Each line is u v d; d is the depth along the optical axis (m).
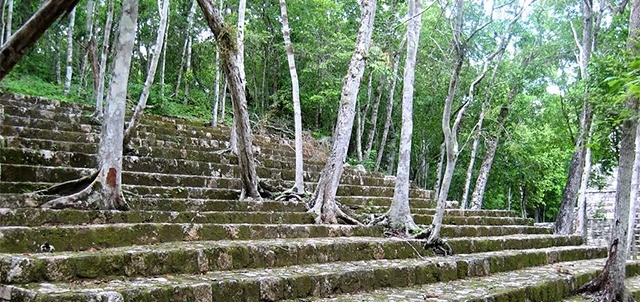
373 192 11.75
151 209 6.95
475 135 16.66
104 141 6.37
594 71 11.14
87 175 6.74
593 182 21.45
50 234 4.84
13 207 5.79
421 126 19.05
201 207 7.55
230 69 8.58
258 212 7.68
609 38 14.14
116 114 6.41
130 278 4.58
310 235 7.59
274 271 5.51
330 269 5.85
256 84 18.97
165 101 16.14
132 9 6.57
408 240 7.81
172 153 9.86
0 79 4.37
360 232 8.35
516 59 18.19
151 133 11.19
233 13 16.59
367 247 7.13
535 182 21.62
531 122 19.02
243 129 8.73
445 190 8.16
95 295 3.72
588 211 21.88
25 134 8.59
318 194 8.84
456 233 9.99
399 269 6.36
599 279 7.67
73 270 4.30
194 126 13.23
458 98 17.69
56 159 7.75
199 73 20.12
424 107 18.86
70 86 15.70
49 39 19.03
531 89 19.05
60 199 5.92
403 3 15.56
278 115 18.91
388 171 19.59
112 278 4.48
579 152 15.32
